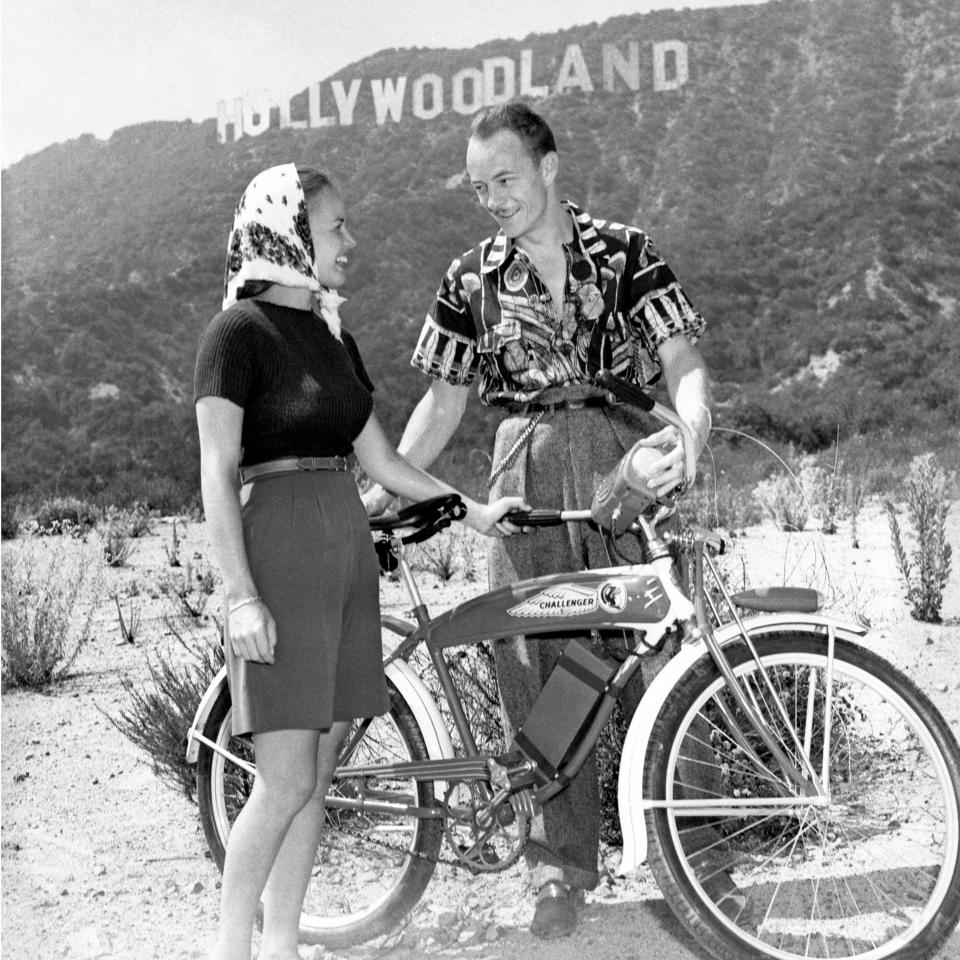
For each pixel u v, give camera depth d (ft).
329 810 10.35
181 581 27.68
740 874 9.79
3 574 28.37
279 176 7.98
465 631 9.01
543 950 8.91
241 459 8.07
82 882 10.52
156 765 12.45
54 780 13.48
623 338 9.47
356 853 10.11
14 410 121.39
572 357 9.34
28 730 15.65
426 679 12.00
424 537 9.14
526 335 9.37
